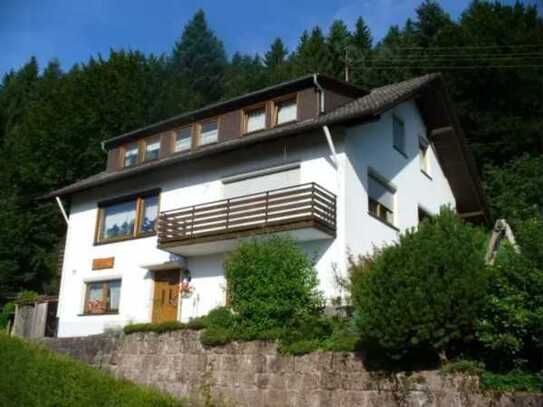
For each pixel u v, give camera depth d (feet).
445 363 37.58
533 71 118.01
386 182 69.41
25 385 38.73
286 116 70.03
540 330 34.88
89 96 136.15
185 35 228.02
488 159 117.50
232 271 54.03
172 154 78.48
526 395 33.47
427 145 82.69
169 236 67.46
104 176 83.15
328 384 43.11
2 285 114.11
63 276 81.35
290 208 59.16
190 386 51.55
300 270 53.93
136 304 72.84
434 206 81.35
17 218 119.03
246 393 47.78
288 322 50.90
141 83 152.15
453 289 37.17
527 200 97.60
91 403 38.22
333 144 62.44
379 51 154.10
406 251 39.45
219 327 52.39
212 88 205.46
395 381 39.42
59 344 63.98
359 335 43.86
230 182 69.21
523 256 37.22
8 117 169.48
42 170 124.88
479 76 121.08
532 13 127.75
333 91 70.18
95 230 80.23
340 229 59.36
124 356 57.67
